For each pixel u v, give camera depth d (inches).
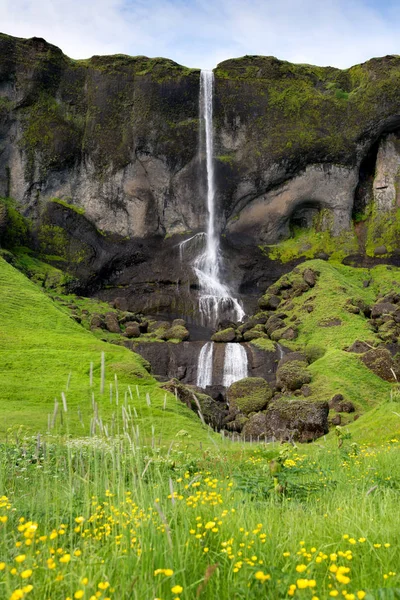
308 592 141.3
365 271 2330.2
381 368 1450.5
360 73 2512.3
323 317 1881.2
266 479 318.7
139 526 185.5
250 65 2506.2
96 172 2437.3
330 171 2454.5
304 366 1526.8
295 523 212.1
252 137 2456.9
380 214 2481.5
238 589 143.0
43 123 2428.6
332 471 406.3
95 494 239.6
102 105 2463.1
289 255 2445.9
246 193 2456.9
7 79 2427.4
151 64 2482.8
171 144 2426.2
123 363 1298.0
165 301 2342.5
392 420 816.9
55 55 2476.6
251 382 1428.4
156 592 142.3
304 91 2476.6
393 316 1852.9
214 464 424.8
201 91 2470.5
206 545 178.4
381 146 2532.0
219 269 2411.4
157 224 2434.8
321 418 1046.4
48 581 150.3
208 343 1838.1
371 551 175.2
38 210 2379.4
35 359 1272.1
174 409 1027.3
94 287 2358.5
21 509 252.4
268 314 2046.0
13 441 546.3
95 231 2396.7
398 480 370.9
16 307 1668.3
